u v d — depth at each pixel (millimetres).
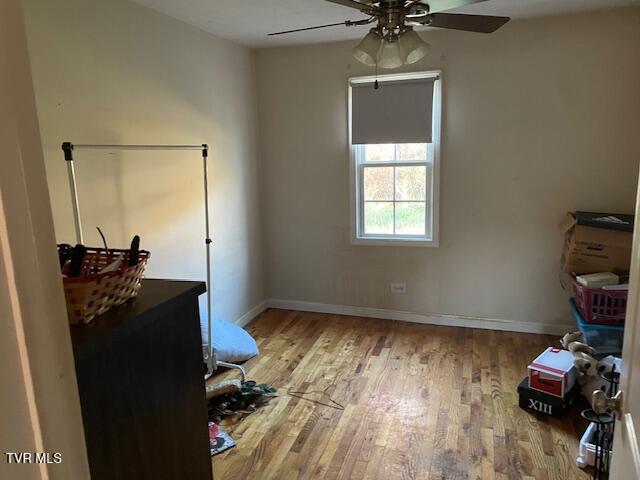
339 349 3518
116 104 2596
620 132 3254
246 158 3980
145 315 1141
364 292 4137
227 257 3770
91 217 2471
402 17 1991
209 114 3445
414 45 2131
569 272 3174
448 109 3586
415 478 2143
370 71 3715
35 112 533
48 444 553
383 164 3896
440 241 3816
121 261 1239
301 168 4086
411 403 2760
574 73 3273
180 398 1323
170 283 1385
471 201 3674
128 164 2709
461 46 3471
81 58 2357
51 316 557
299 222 4199
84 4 2359
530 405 2639
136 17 2715
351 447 2373
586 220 3045
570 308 3512
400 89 3611
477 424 2533
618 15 3121
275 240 4316
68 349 594
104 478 1046
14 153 501
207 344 3008
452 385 2951
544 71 3330
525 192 3533
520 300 3715
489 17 2148
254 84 4051
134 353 1125
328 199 4062
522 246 3623
